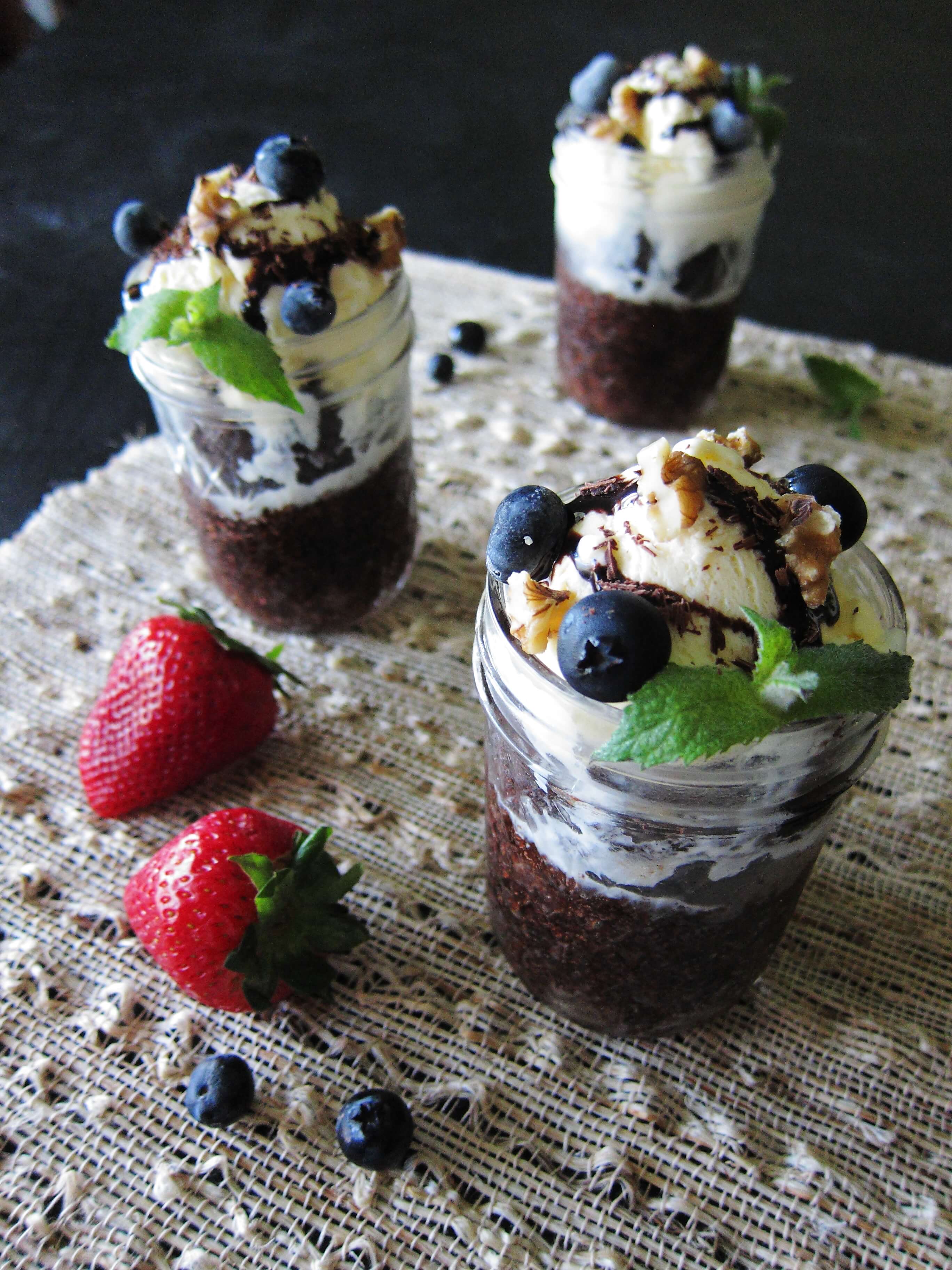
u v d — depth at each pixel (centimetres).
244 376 27
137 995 27
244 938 25
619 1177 24
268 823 27
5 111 56
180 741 29
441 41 61
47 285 46
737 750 20
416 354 44
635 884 22
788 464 40
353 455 31
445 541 38
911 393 43
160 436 41
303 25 62
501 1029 26
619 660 19
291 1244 23
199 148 53
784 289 47
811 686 19
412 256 48
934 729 32
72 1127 25
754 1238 23
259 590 34
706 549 21
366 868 29
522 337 45
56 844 30
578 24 62
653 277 37
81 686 33
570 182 37
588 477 40
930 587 36
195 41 61
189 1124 25
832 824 24
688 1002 25
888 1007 27
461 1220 23
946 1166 24
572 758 21
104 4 63
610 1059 26
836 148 54
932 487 40
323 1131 25
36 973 27
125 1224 24
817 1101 25
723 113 35
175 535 38
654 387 40
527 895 24
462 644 35
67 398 42
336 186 51
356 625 36
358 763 32
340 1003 27
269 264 29
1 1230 23
